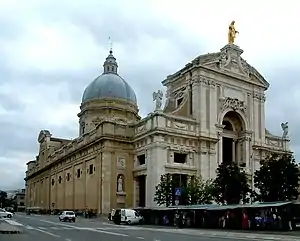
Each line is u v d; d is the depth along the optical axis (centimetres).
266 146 7438
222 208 4453
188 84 7056
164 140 6353
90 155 7606
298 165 5638
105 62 10294
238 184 5375
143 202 6862
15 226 4022
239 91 7306
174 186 5669
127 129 7100
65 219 5806
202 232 3647
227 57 7212
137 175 6819
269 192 5069
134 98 9794
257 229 4106
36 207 11062
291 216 3966
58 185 9688
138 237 2819
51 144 11269
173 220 5056
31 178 12912
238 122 7356
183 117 6588
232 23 7438
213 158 6694
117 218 5425
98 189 7025
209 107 6806
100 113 9294
